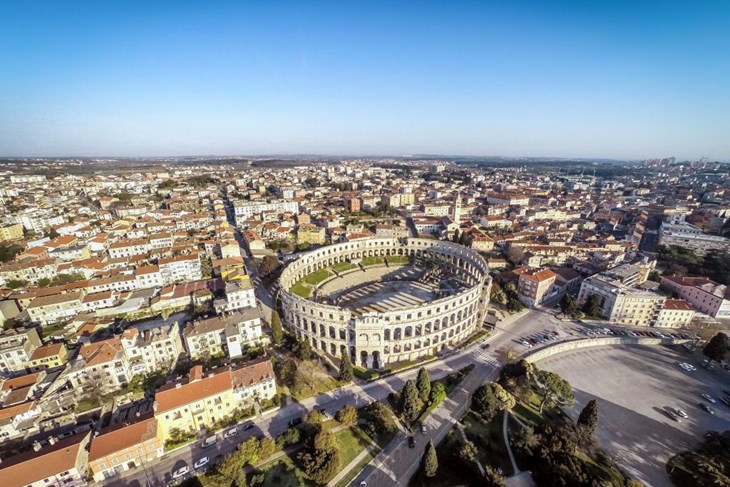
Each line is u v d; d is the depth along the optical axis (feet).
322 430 285.84
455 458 282.56
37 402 317.63
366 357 429.79
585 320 524.11
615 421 342.23
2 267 609.42
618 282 552.41
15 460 253.85
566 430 297.74
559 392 344.28
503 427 322.55
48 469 250.98
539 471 267.39
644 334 489.26
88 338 443.73
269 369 353.72
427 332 435.12
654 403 368.07
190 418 310.04
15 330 437.58
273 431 315.99
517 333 488.85
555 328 502.38
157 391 310.04
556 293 606.14
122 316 501.15
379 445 304.09
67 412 323.98
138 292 561.02
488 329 498.69
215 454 291.17
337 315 416.05
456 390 374.84
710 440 316.60
